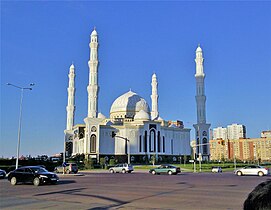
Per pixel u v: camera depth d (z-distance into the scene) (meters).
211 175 47.25
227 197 18.16
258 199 3.11
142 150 103.06
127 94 120.81
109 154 101.38
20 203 16.25
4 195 20.25
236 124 184.38
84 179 37.19
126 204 15.62
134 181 32.84
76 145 111.56
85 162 83.38
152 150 104.25
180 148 115.00
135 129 103.94
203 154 108.69
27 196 19.58
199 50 113.31
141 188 24.34
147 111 116.94
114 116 118.25
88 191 22.30
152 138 105.19
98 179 37.06
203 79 112.38
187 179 36.00
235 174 48.72
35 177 28.41
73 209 14.12
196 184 28.06
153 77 126.56
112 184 28.77
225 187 24.73
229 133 185.88
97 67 104.31
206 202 16.14
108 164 90.00
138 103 116.88
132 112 116.19
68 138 116.00
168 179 36.22
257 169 45.97
